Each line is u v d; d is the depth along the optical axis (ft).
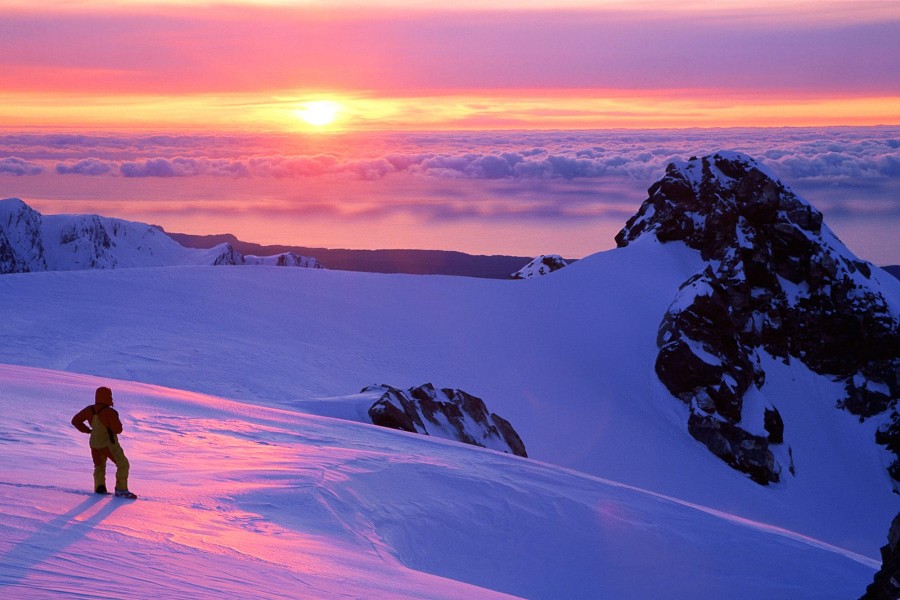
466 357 258.16
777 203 290.15
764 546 87.04
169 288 265.34
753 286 277.44
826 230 290.76
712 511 104.37
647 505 94.38
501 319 289.12
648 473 208.54
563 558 72.23
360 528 56.75
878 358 268.00
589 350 270.87
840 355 271.28
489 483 84.17
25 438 55.52
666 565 75.77
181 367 193.88
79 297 239.50
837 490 230.89
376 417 132.05
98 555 28.02
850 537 208.03
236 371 200.44
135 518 36.22
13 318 210.38
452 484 80.59
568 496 88.28
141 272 278.26
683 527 87.45
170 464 58.23
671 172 325.42
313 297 285.64
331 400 143.33
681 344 247.29
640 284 300.61
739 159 314.76
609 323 283.38
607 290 300.61
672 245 317.01
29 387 82.17
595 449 214.07
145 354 199.52
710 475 216.95
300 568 35.12
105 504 38.11
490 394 235.81
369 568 41.50
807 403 261.03
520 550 71.31
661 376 247.50
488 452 110.22
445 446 106.52
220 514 44.37
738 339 262.26
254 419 95.86
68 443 56.24
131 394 94.94
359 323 270.67
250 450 72.08
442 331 274.77
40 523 31.32
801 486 228.02
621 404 240.73
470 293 307.78
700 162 323.78
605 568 73.00
